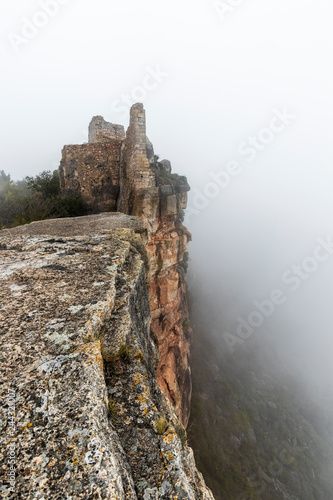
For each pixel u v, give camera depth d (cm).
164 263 1547
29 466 135
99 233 541
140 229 684
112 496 127
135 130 1220
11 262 384
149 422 207
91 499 125
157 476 173
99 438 151
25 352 203
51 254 416
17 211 1417
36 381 180
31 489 126
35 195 1523
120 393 224
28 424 153
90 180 1630
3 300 276
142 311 396
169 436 201
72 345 214
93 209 1620
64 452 142
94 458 141
